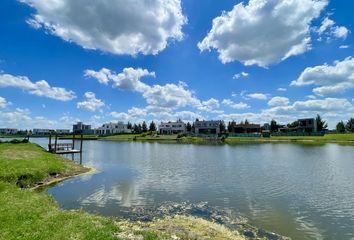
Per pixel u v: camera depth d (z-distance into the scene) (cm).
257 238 1327
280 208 1830
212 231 1357
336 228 1474
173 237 1155
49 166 2972
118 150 7475
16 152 3803
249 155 5653
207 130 16162
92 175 3120
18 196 1571
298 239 1329
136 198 2075
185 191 2312
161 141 13138
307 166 3891
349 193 2242
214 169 3647
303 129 14612
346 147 7700
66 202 1956
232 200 2031
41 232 999
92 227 1075
